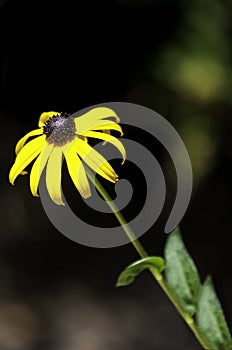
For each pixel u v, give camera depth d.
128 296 2.03
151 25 1.71
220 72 1.70
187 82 1.71
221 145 1.81
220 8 1.69
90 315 1.95
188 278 0.85
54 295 2.05
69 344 1.82
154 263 0.83
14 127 1.87
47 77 1.63
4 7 1.42
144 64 1.74
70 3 1.56
